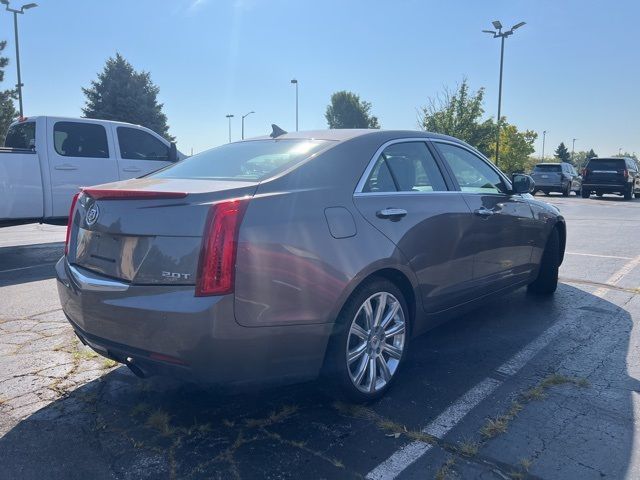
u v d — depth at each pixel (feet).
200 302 8.55
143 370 9.67
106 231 9.72
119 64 148.56
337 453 9.30
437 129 87.81
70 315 10.57
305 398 11.35
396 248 11.20
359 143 11.85
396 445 9.52
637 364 12.97
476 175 15.15
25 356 13.69
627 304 18.10
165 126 154.81
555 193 99.71
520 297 19.08
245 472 8.77
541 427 10.07
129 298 9.11
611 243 31.14
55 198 28.37
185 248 8.75
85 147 29.96
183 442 9.67
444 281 12.83
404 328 11.83
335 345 10.27
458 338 14.92
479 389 11.71
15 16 87.81
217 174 11.22
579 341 14.60
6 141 31.22
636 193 86.22
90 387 11.91
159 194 9.20
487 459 9.07
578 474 8.61
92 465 8.98
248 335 8.91
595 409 10.74
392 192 11.85
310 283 9.57
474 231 13.78
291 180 10.13
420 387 11.84
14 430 10.09
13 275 23.47
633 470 8.71
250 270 8.84
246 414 10.68
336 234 10.12
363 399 10.85
